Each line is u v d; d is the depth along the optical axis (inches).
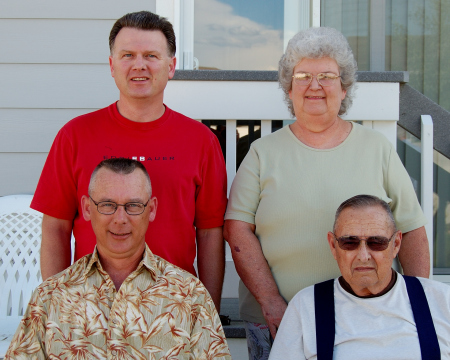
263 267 79.0
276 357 71.0
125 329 63.0
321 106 77.5
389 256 68.7
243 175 83.0
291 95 83.3
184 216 77.8
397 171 80.2
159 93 77.1
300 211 77.4
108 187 64.9
